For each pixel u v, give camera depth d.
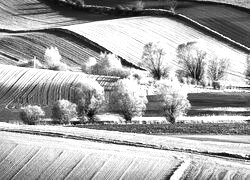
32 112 121.06
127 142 93.00
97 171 81.00
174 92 125.19
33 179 80.94
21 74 161.38
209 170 78.19
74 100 132.62
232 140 102.44
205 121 123.12
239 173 76.94
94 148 88.69
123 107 125.19
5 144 90.19
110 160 83.50
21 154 87.12
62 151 87.19
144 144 91.75
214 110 138.75
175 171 78.38
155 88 157.38
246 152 88.25
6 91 150.00
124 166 81.56
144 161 82.38
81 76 162.12
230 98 153.88
